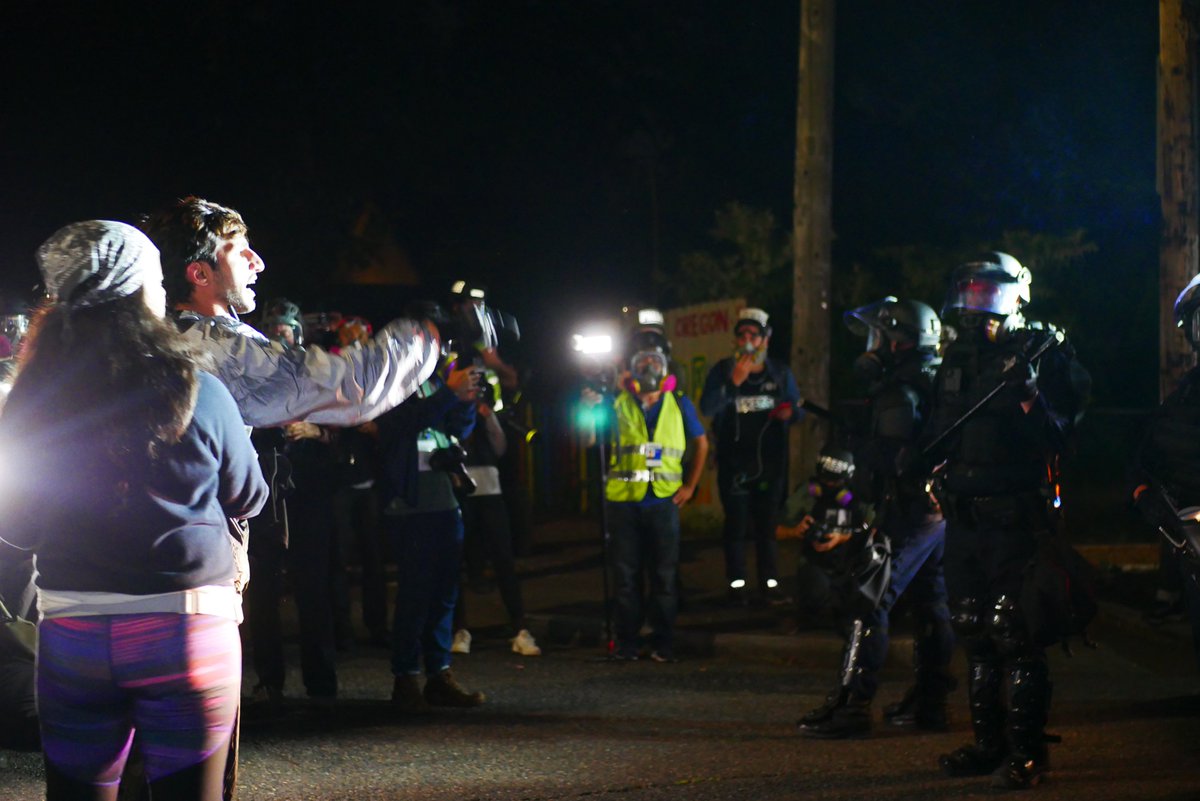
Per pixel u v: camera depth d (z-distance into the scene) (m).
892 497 7.07
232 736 3.74
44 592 3.56
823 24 15.00
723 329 15.44
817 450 15.03
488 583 12.89
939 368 6.62
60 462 3.50
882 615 7.37
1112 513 16.11
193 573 3.55
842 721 7.40
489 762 7.00
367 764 6.99
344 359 4.18
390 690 9.02
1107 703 8.26
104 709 3.60
